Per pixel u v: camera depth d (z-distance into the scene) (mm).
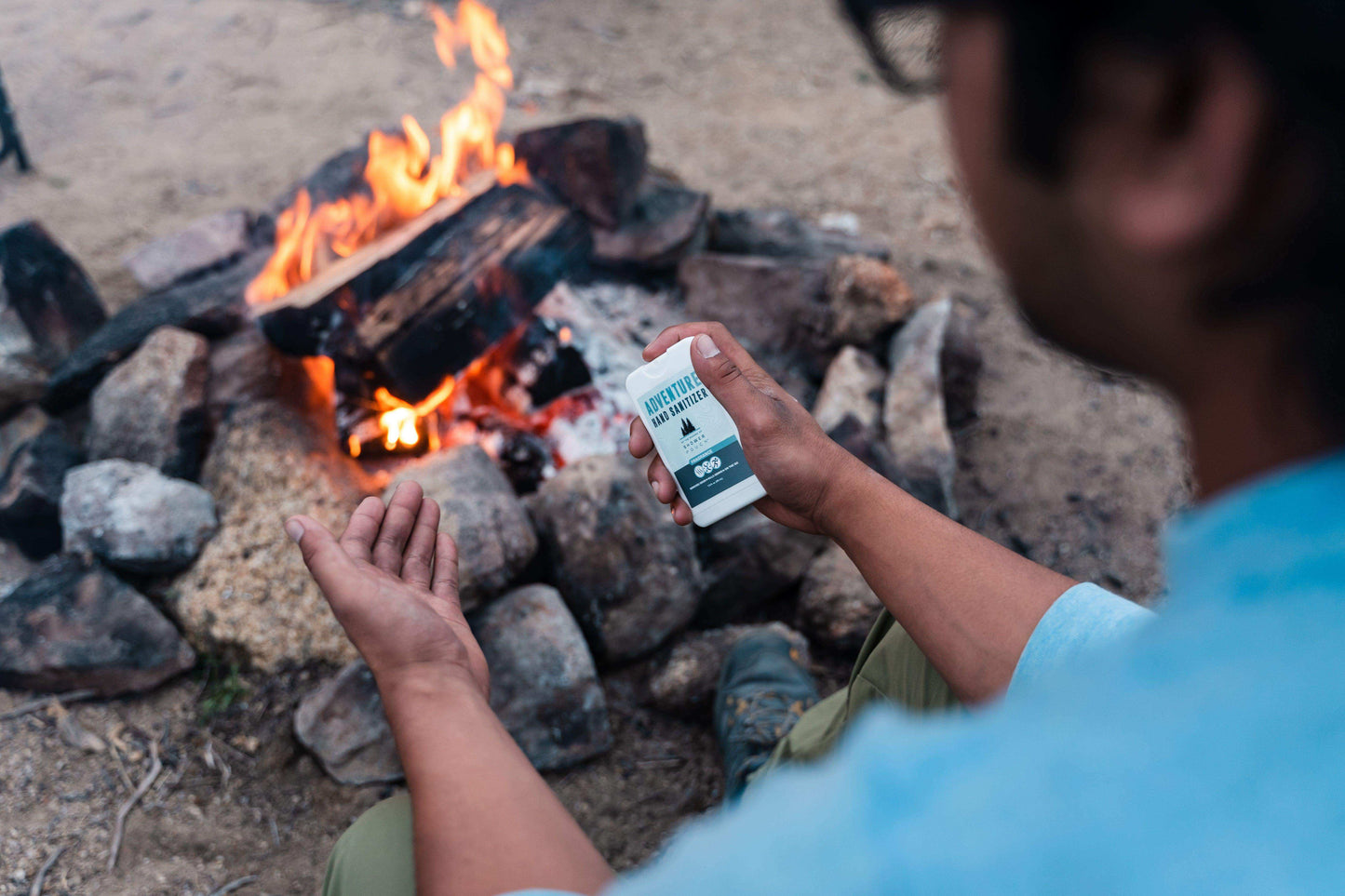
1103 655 353
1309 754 278
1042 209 362
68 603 1923
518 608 1940
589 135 2611
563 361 2418
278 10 4672
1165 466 2674
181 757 1856
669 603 2025
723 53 4773
